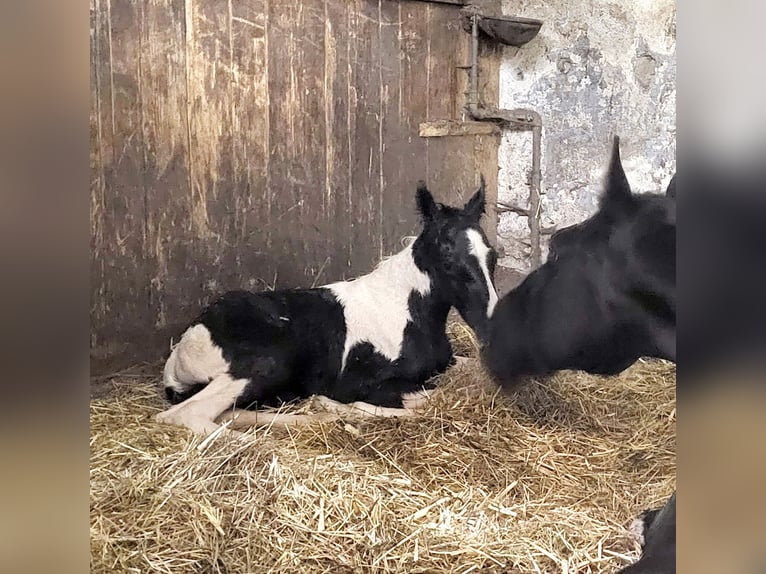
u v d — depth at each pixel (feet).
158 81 5.62
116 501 5.71
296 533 5.98
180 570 5.76
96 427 5.68
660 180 6.60
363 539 6.12
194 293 5.82
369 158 6.17
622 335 6.63
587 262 6.53
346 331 6.17
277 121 5.91
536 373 6.54
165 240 5.72
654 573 6.72
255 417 5.96
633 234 6.56
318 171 6.05
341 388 6.18
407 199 6.27
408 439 6.29
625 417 6.70
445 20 6.30
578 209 6.54
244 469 5.91
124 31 5.52
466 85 6.37
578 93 6.50
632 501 6.73
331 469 6.08
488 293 6.38
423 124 6.28
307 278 6.10
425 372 6.36
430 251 6.32
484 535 6.39
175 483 5.78
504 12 6.41
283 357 6.02
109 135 5.56
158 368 5.77
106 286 5.64
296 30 5.90
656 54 6.57
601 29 6.50
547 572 6.51
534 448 6.55
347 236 6.16
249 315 5.94
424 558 6.24
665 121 6.60
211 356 5.88
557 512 6.56
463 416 6.41
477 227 6.39
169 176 5.69
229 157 5.82
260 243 5.95
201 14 5.67
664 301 6.62
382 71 6.15
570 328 6.54
